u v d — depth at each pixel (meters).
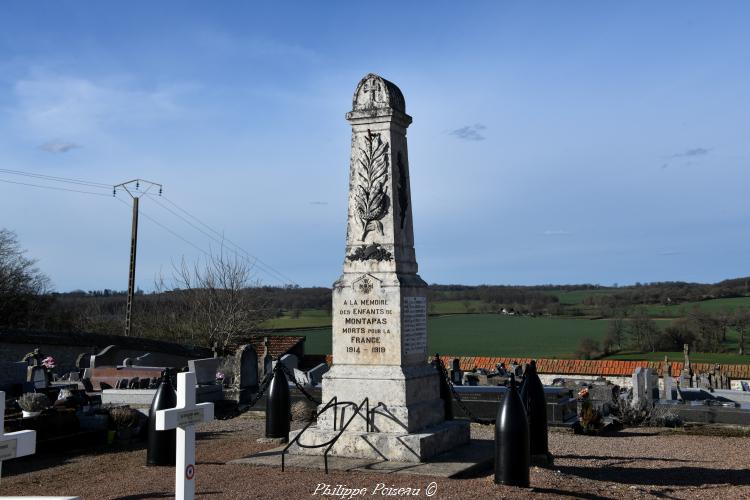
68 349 34.03
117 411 15.51
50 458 13.37
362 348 11.86
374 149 12.30
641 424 19.52
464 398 19.38
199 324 46.44
